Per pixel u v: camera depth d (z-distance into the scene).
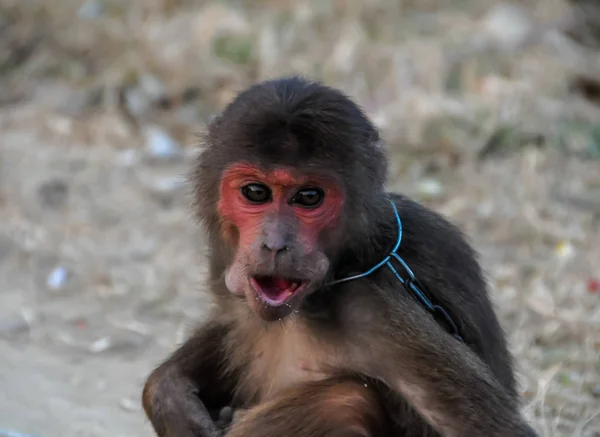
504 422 11.31
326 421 11.49
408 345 11.58
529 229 23.34
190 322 19.09
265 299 11.37
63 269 22.33
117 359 18.56
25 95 32.72
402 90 30.53
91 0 37.09
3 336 19.42
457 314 12.47
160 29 34.75
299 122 11.36
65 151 28.56
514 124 28.56
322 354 12.25
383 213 12.38
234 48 33.44
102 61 33.97
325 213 11.59
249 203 11.70
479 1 36.59
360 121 11.87
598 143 28.45
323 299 12.14
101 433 15.59
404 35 33.84
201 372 13.40
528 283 20.67
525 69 31.77
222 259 12.59
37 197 26.20
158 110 31.36
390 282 12.09
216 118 12.40
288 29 34.09
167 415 12.83
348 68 31.48
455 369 11.45
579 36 35.44
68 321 20.12
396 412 12.14
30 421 15.89
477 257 13.39
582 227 23.75
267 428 11.64
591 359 17.42
